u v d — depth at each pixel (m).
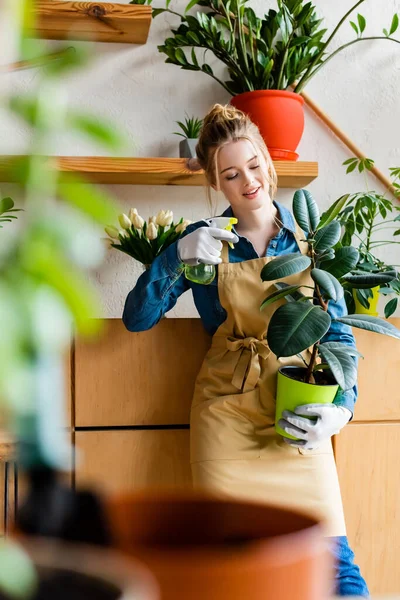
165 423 2.40
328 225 2.08
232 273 2.08
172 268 2.09
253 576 0.27
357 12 3.09
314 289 2.00
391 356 2.48
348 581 1.92
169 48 2.81
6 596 0.19
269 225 2.15
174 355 2.41
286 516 0.34
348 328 2.11
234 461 2.01
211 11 2.97
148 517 0.36
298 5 2.79
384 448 2.46
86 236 0.20
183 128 2.82
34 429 0.21
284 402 1.94
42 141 0.19
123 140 0.20
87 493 0.29
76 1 2.68
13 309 0.17
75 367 2.38
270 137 2.72
